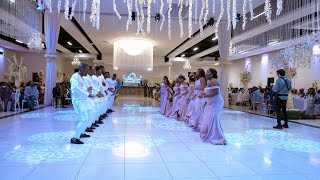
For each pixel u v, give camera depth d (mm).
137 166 3211
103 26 11211
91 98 5148
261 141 4816
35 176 2816
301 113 8680
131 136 5047
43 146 4117
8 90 9141
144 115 8562
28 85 9516
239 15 9125
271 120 7914
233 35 12375
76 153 3746
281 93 6402
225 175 2953
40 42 12070
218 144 4457
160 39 14023
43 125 6105
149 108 11172
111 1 7980
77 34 12961
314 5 7648
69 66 23297
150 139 4805
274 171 3135
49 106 10688
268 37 12398
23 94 10180
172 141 4672
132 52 14125
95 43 15641
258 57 17844
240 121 7605
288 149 4242
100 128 5883
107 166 3189
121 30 11969
